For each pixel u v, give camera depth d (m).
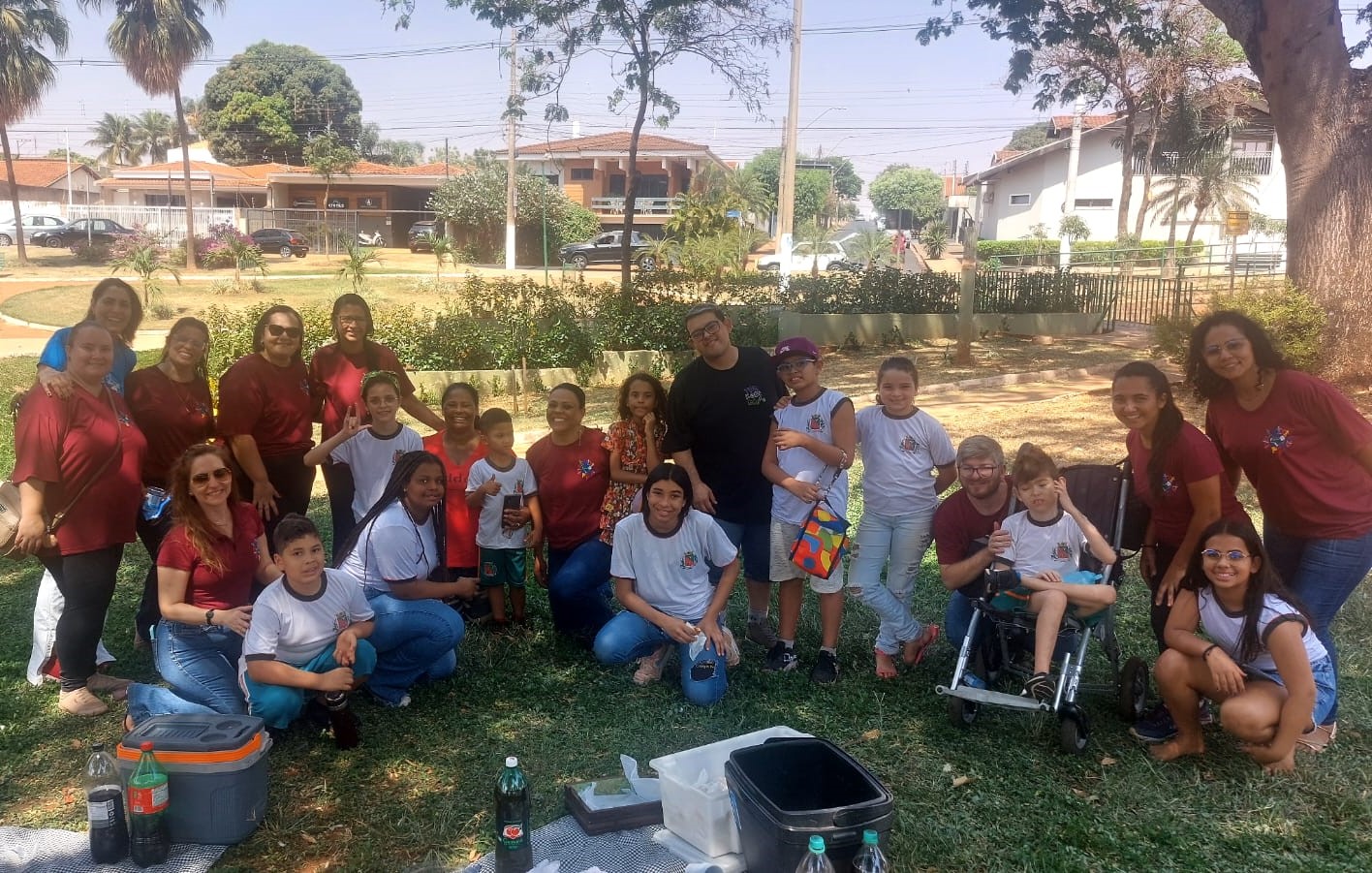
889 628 4.95
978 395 12.71
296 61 68.25
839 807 3.13
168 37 32.25
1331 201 11.43
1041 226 43.84
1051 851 3.57
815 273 19.55
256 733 3.65
